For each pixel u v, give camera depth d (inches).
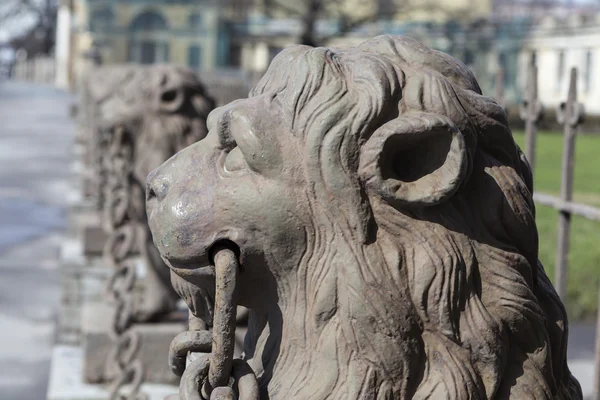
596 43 1188.5
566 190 153.8
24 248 385.1
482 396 59.4
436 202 58.1
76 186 354.9
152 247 163.5
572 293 250.8
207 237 60.7
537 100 161.6
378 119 58.4
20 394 214.1
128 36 917.2
